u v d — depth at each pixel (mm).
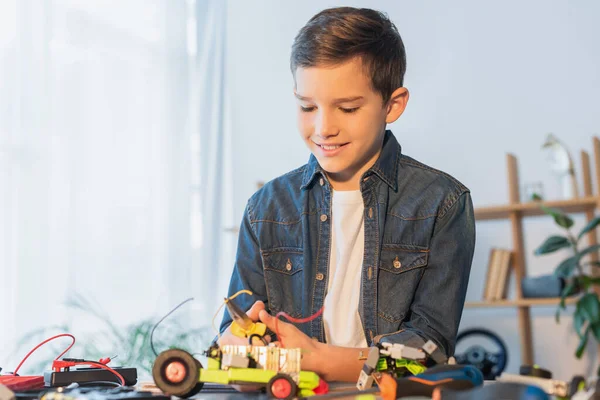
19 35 2725
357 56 921
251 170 3752
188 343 3227
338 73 915
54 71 2883
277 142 3725
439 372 657
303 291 1082
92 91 3059
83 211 2938
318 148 976
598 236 2977
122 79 3201
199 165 3533
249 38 3850
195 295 3436
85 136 2984
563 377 2969
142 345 2908
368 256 1051
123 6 3242
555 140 2947
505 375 711
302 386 686
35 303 2670
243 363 684
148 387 794
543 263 3062
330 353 798
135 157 3219
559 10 3162
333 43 912
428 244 1031
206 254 3480
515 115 3193
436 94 3346
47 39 2826
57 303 2766
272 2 3826
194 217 3486
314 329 1065
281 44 3783
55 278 2779
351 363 794
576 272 2959
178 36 3500
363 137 958
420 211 1048
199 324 3408
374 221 1062
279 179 1179
